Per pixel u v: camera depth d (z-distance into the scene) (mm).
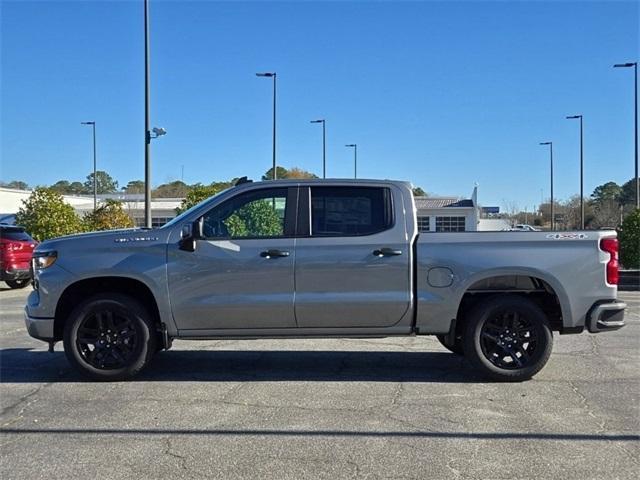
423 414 5730
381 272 6691
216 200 6891
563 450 4863
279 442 5047
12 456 4801
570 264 6688
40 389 6617
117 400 6203
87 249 6797
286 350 8547
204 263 6703
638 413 5746
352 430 5316
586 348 8602
